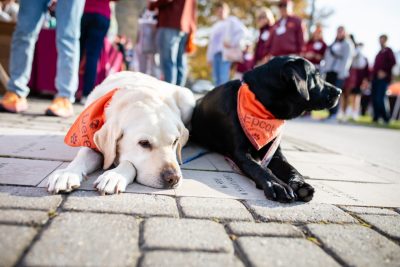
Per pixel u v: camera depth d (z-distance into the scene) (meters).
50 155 2.33
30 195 1.58
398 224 1.74
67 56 3.88
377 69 10.81
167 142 2.05
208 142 3.16
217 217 1.59
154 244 1.26
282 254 1.30
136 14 10.63
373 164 3.52
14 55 3.84
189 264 1.16
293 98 2.82
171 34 5.20
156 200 1.71
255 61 8.65
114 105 2.20
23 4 3.66
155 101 2.24
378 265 1.29
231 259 1.23
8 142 2.56
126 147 2.04
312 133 6.14
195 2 5.56
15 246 1.15
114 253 1.18
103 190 1.68
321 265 1.25
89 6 4.94
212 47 8.20
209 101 3.11
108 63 6.70
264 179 2.09
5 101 3.91
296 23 6.95
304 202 1.97
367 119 13.06
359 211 1.90
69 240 1.22
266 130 2.55
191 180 2.16
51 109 3.92
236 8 18.66
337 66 9.02
